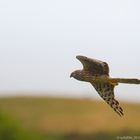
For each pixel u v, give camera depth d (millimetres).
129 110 94438
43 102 99688
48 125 82000
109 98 19031
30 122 82438
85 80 18750
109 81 18312
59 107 96500
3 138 53062
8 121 53969
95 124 83750
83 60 18594
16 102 99500
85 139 79875
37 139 59156
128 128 80312
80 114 90438
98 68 18578
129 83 17938
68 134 80688
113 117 86688
